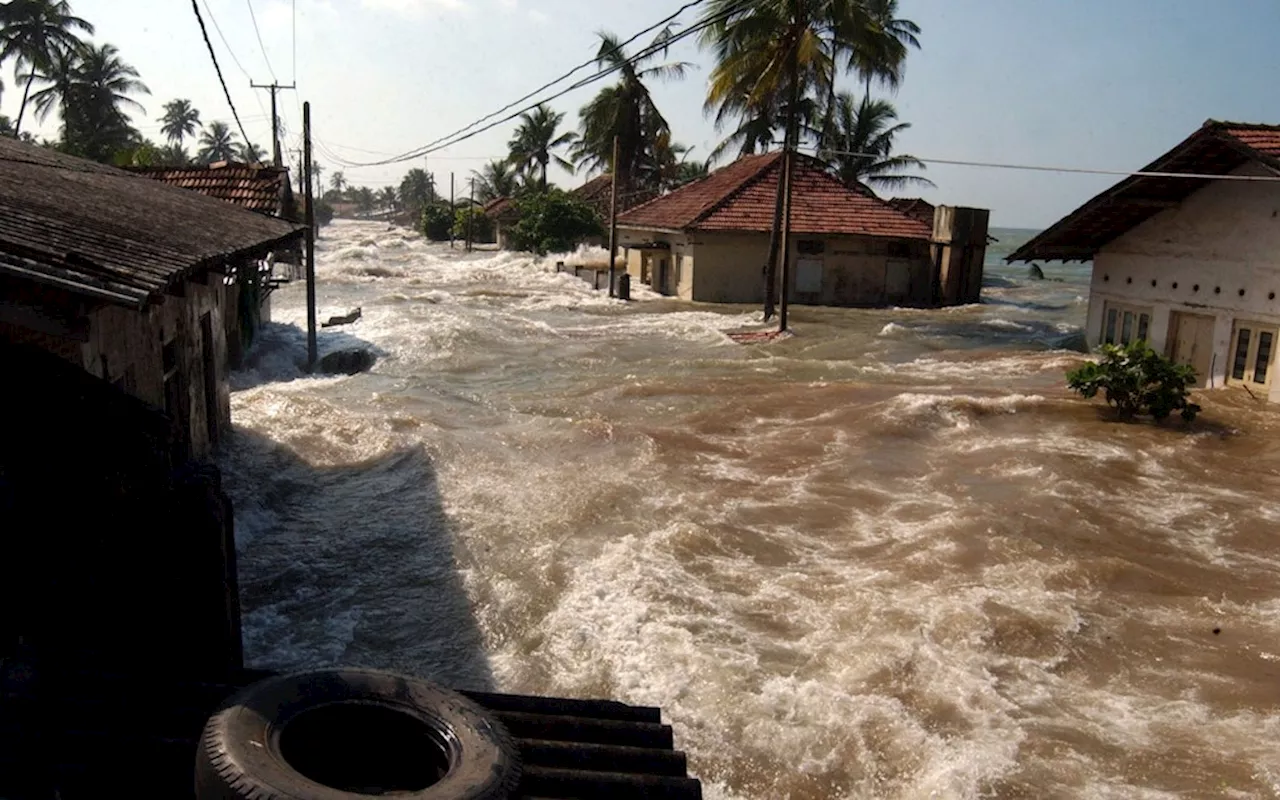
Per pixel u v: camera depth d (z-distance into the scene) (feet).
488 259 178.09
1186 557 31.91
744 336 81.00
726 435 46.70
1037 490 38.19
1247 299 58.90
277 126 104.12
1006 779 19.52
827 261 112.68
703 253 109.70
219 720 11.09
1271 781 19.47
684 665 23.79
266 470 39.22
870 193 123.95
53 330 16.69
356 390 55.16
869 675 23.47
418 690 12.26
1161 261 66.08
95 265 17.76
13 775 11.66
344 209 607.78
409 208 531.09
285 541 32.09
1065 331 90.33
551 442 44.27
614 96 152.35
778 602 27.66
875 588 28.60
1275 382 55.98
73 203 27.53
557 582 28.73
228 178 79.71
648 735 13.48
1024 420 50.31
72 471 15.98
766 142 131.64
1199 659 24.85
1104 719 21.94
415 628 26.13
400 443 43.11
